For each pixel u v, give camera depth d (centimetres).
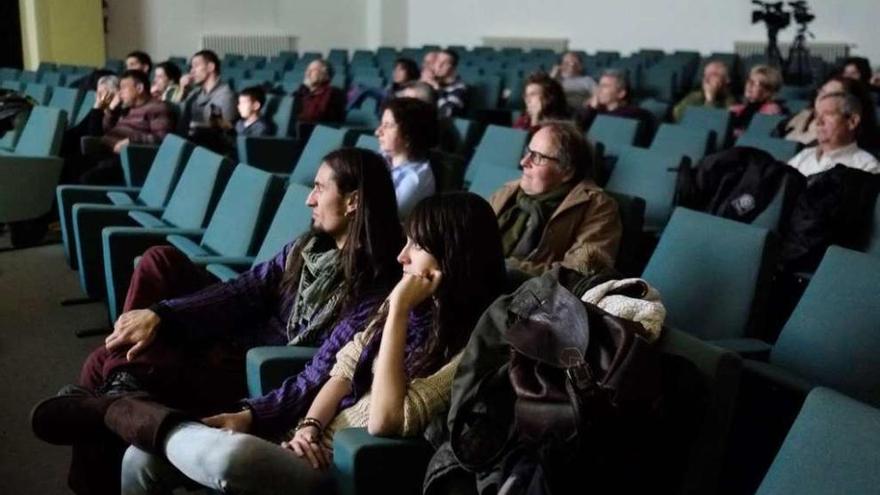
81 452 200
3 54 1121
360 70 953
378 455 159
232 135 568
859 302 196
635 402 137
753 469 200
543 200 270
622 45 1129
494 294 174
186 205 358
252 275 225
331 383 184
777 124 476
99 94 545
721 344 209
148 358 207
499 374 150
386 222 208
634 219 272
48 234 519
